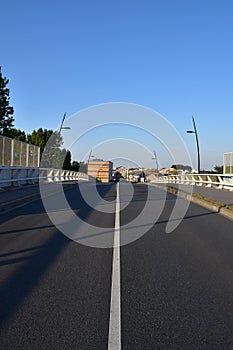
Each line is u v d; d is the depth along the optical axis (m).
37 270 6.81
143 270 6.97
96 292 5.71
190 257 8.02
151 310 5.05
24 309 5.00
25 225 11.59
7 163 23.56
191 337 4.29
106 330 4.43
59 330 4.41
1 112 56.19
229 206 16.83
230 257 8.06
